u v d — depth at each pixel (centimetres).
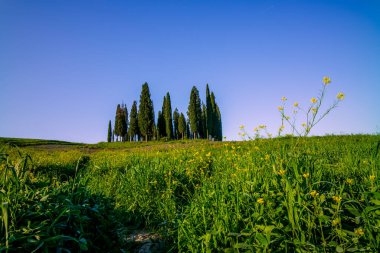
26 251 218
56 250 223
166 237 359
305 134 332
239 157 547
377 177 310
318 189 300
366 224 229
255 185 322
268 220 263
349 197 281
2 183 272
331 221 234
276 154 387
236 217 278
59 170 880
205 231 285
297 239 228
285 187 289
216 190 341
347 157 507
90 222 304
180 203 456
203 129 6600
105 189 554
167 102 6450
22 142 3944
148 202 458
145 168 588
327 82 304
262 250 233
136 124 6325
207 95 6575
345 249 214
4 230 223
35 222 239
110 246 305
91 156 1437
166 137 5859
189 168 579
